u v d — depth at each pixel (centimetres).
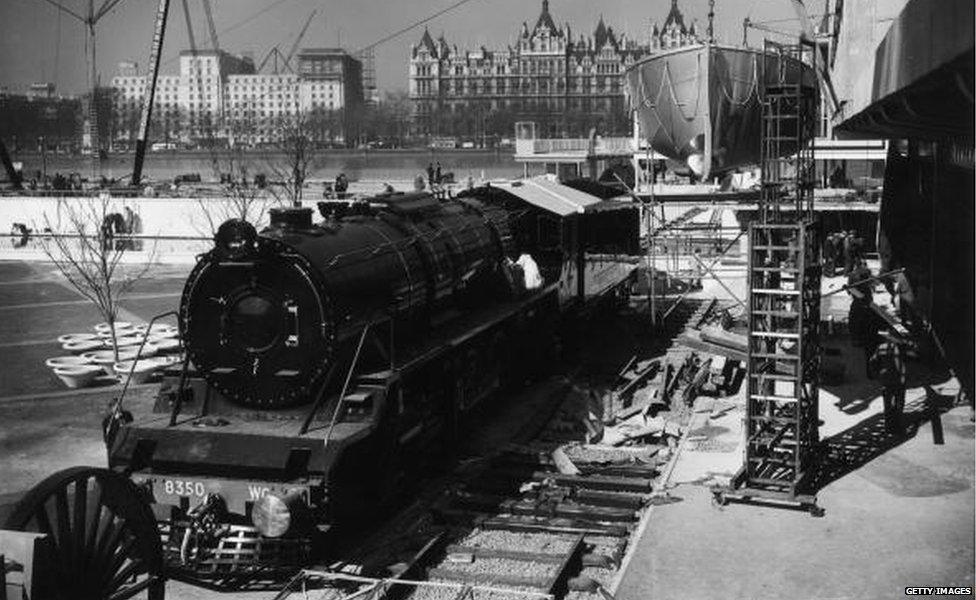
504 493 1044
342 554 884
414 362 1010
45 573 601
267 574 857
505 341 1405
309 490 825
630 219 2378
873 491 1020
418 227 1204
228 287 921
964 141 1230
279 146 7012
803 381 1072
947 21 574
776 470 1075
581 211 1708
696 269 2581
